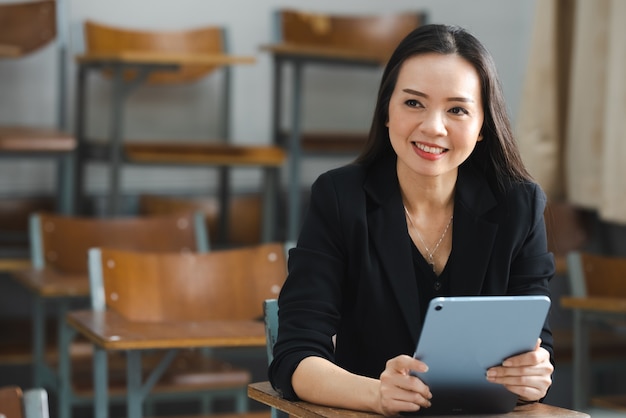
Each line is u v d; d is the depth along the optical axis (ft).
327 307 6.78
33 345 14.42
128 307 10.61
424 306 6.89
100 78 18.28
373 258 6.85
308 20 18.44
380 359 6.83
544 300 5.73
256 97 19.26
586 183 16.11
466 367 5.91
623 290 13.43
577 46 16.14
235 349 10.39
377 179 7.06
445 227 7.01
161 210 17.37
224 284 10.98
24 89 17.79
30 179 17.72
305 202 19.13
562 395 17.37
